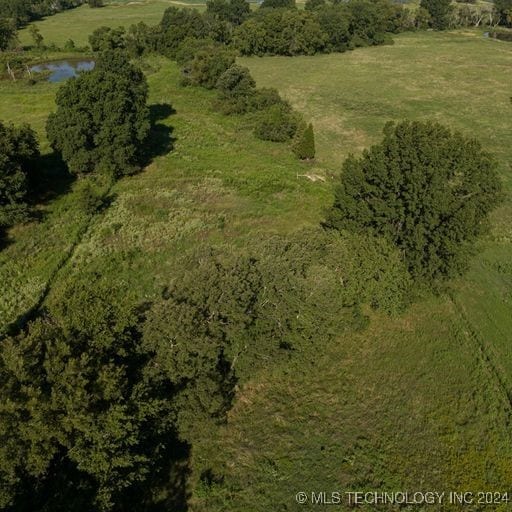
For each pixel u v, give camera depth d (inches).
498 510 790.5
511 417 951.0
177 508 777.6
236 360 950.4
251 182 1863.9
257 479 829.2
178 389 869.2
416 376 1047.0
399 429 928.3
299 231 1412.4
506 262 1465.3
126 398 762.2
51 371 709.3
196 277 960.3
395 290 1144.8
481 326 1187.9
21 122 2391.7
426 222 1127.6
